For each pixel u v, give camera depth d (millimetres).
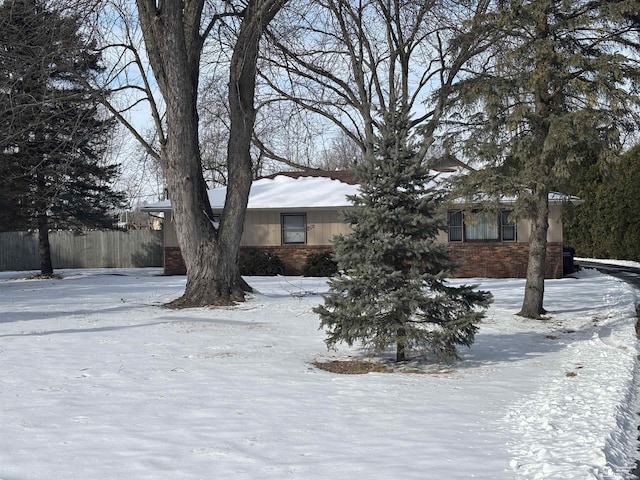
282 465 6191
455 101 18000
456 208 18375
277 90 23016
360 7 22438
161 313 18219
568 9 17156
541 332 15586
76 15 17734
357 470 6047
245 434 7262
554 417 8016
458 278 31172
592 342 13875
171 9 18672
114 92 21219
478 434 7328
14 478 5812
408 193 11836
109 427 7496
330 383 10141
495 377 10719
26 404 8570
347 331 11609
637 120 16578
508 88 16859
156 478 5832
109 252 43000
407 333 11375
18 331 15102
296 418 7984
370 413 8273
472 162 18281
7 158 30719
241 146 20172
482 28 18547
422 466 6164
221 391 9445
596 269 36438
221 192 36688
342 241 11672
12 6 17562
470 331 11516
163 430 7402
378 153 11914
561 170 16453
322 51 23594
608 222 44312
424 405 8734
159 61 19453
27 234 37188
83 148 32688
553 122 16234
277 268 32906
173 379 10219
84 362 11516
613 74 16312
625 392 9266
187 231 19766
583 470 5941
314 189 35531
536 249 18016
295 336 14539
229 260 20141
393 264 11734
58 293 24922
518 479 5805
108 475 5902
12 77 18547
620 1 16750
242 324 16156
